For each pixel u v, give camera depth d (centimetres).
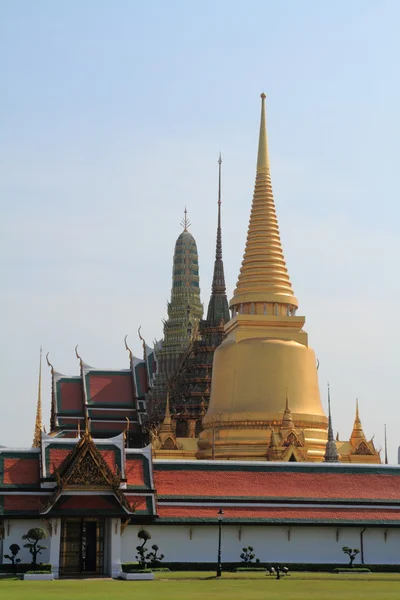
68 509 8081
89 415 15075
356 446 12762
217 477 8975
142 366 15562
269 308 12988
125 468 8562
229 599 5969
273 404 12356
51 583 7250
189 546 8612
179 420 14512
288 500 8906
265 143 13625
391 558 8938
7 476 8356
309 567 8662
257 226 13350
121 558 8381
